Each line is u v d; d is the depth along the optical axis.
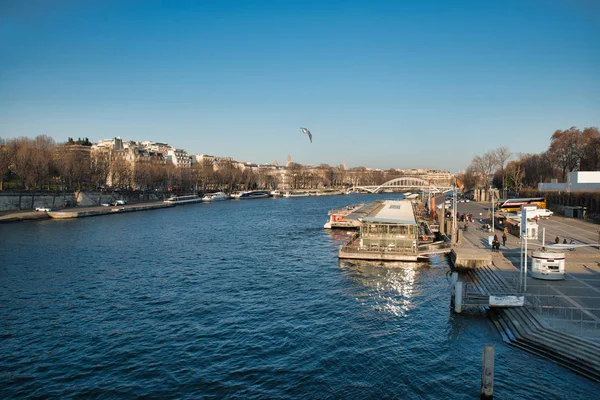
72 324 47.22
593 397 30.33
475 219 127.19
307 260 80.94
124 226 131.88
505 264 65.00
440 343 41.41
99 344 42.09
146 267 74.69
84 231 118.38
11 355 39.72
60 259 80.31
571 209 120.69
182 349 40.94
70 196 182.75
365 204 193.62
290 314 50.44
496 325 44.50
